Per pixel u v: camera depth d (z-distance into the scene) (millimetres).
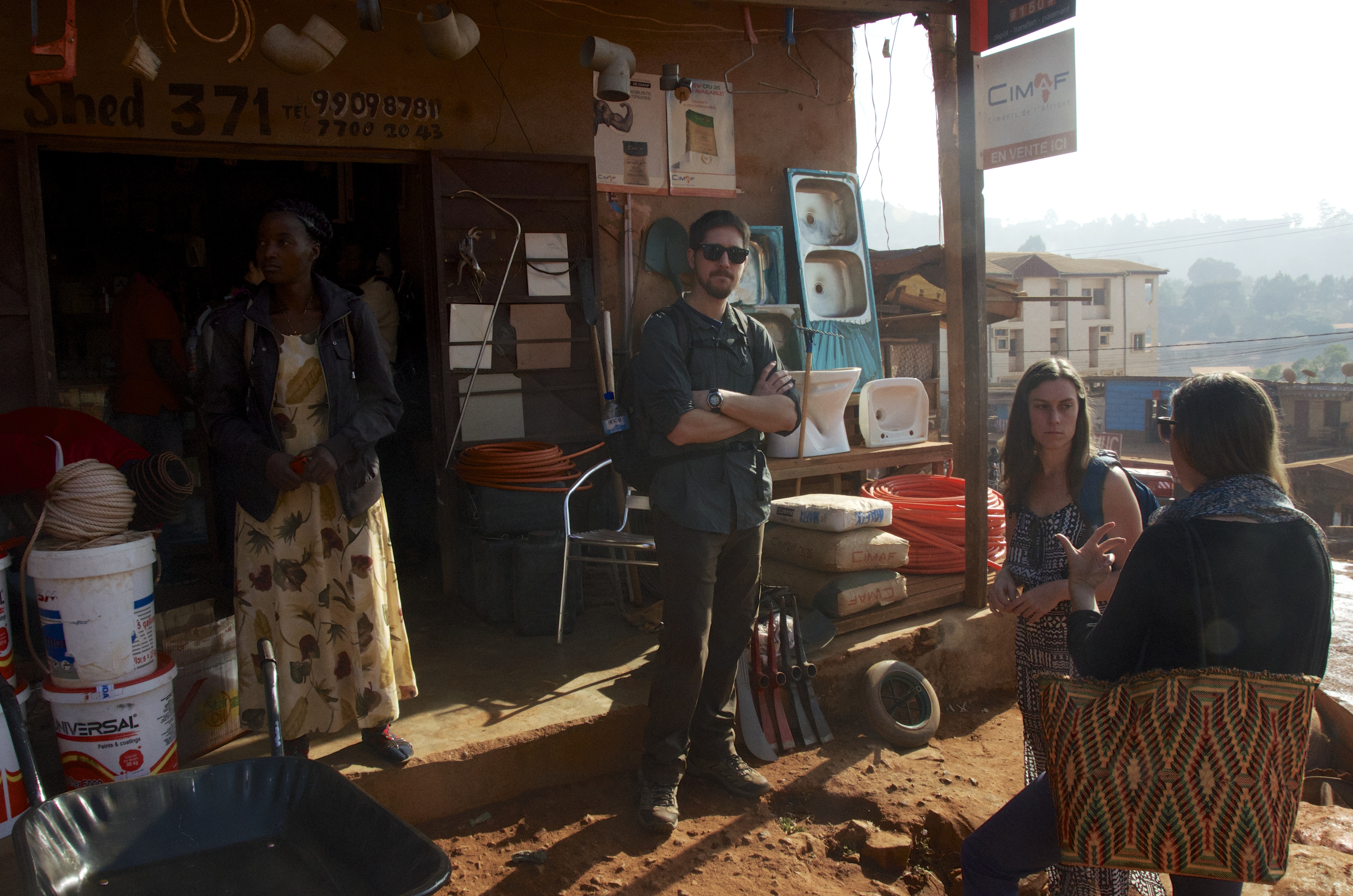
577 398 5406
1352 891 2760
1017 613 2803
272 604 2945
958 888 3199
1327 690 4590
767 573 4758
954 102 5664
